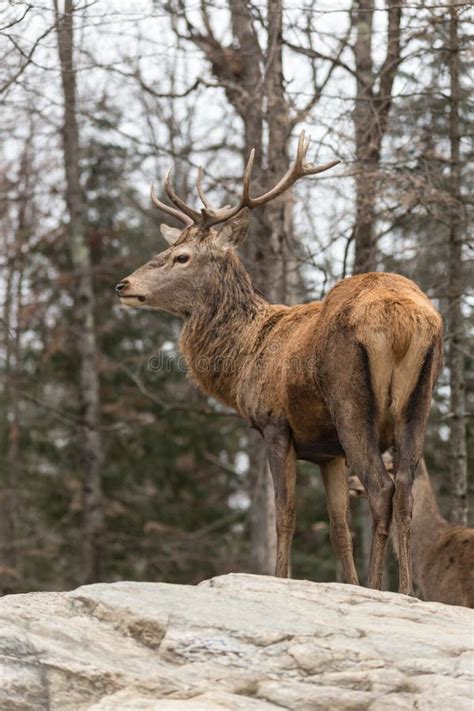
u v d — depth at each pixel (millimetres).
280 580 9344
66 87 23188
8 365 32594
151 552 31719
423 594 13750
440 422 24188
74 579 31984
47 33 15859
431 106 18484
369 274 10195
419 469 14039
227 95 21734
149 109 26297
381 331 9508
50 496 32625
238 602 8734
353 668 7879
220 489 34656
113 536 28562
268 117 19438
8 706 7672
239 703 7641
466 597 13203
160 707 7500
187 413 31812
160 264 11773
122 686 7852
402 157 18266
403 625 8461
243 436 33094
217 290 11625
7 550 31328
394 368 9500
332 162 11922
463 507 17766
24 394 25984
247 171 11719
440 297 17812
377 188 17266
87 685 7852
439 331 9648
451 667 7781
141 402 32000
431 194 17047
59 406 32875
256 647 8078
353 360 9625
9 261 32062
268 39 19234
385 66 18547
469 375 23297
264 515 20922
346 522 11039
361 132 18453
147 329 32812
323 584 9266
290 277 19719
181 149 24609
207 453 32750
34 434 32844
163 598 8742
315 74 19219
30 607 8766
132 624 8398
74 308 31859
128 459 32812
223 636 8164
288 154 19672
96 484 27672
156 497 33094
